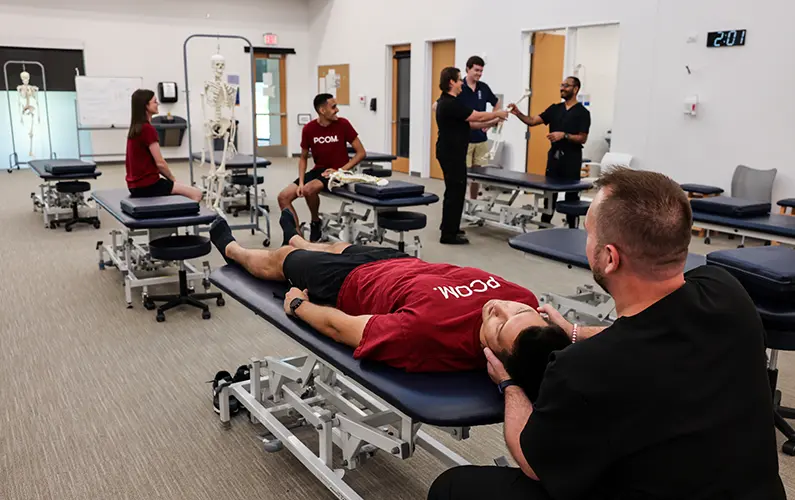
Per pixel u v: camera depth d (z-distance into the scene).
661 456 1.07
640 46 6.66
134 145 4.55
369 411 2.45
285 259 2.54
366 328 1.81
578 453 1.13
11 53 10.04
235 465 2.28
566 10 7.34
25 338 3.38
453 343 1.72
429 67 9.59
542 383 1.21
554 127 5.95
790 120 5.61
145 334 3.47
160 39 11.12
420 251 4.82
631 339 1.12
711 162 6.23
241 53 11.88
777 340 2.21
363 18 10.73
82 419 2.56
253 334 3.49
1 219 6.39
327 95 5.13
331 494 2.12
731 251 2.46
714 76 6.09
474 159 7.32
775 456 1.11
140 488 2.13
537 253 2.99
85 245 5.42
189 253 3.69
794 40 5.49
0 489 2.10
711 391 1.08
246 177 6.62
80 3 10.41
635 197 1.15
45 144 10.59
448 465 2.08
